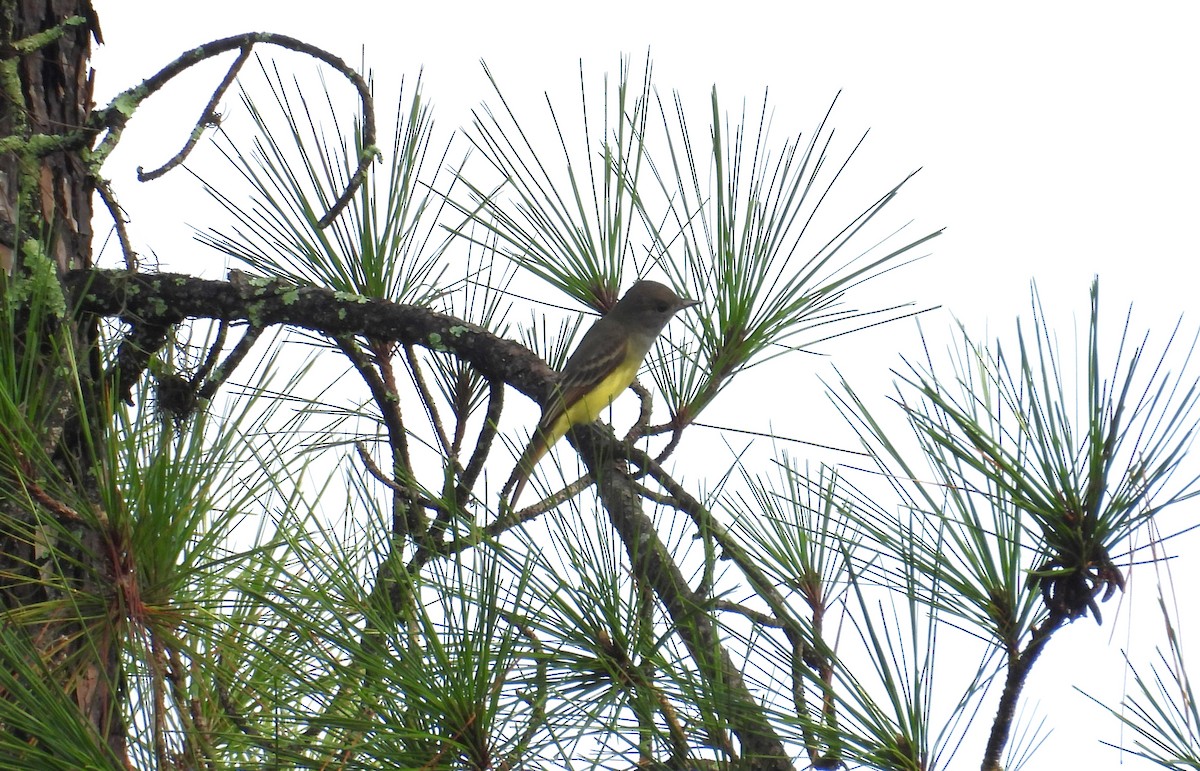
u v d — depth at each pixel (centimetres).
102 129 837
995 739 522
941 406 530
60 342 731
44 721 503
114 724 613
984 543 532
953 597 531
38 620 561
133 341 835
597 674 548
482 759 520
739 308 789
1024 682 517
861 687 523
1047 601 517
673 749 529
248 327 831
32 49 862
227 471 590
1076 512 512
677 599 558
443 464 746
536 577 546
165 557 563
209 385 810
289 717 547
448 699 513
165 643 557
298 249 891
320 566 564
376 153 870
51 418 639
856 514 546
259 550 572
